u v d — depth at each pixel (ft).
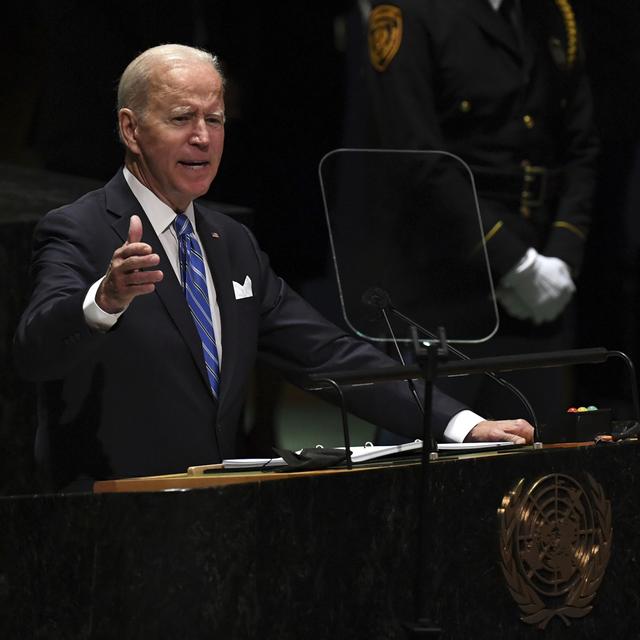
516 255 52.44
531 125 53.83
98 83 62.80
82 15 62.54
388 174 46.85
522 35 54.03
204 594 27.91
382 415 38.78
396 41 51.98
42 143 64.34
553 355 33.01
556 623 32.78
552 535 32.65
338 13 66.74
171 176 36.96
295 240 67.67
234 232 39.81
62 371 33.27
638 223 66.28
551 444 35.91
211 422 36.65
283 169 67.51
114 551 28.25
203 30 66.03
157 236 37.35
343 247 45.96
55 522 29.14
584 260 66.59
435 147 51.62
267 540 28.63
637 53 65.72
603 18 65.87
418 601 29.81
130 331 35.96
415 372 31.76
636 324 66.39
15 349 33.99
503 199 53.42
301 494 29.17
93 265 36.27
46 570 29.27
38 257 36.50
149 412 36.01
